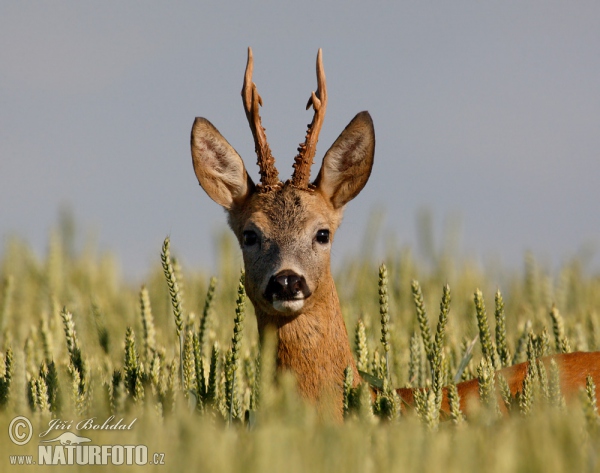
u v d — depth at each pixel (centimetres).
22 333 2208
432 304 2364
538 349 1616
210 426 1136
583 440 1012
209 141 1808
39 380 1327
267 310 1616
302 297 1586
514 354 1894
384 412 1304
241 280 1362
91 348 2073
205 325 1695
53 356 1789
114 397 1327
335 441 988
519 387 1555
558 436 983
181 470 935
